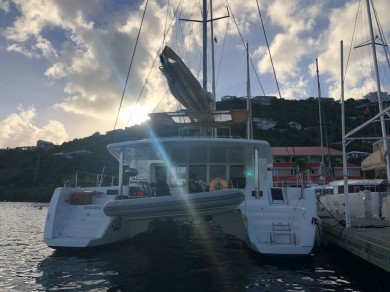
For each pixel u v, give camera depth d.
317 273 7.30
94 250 8.83
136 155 10.36
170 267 7.63
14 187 71.38
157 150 9.55
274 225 8.06
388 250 6.06
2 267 7.93
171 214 7.76
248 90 20.78
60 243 8.30
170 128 10.91
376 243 6.66
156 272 7.23
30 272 7.40
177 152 9.68
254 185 9.28
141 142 8.80
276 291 6.09
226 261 8.21
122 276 6.93
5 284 6.56
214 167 10.42
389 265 6.04
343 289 6.27
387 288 6.31
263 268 7.61
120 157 9.23
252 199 8.59
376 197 12.73
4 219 25.28
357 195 13.55
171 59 8.59
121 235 9.10
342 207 15.25
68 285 6.43
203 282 6.55
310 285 6.47
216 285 6.37
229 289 6.14
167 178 10.55
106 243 8.72
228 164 10.40
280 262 8.05
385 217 11.94
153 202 7.76
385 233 7.83
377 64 18.17
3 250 10.53
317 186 23.47
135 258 8.45
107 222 8.41
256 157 8.84
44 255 9.32
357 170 45.62
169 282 6.54
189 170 10.48
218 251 9.41
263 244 7.66
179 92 8.81
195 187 9.23
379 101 17.92
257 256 8.32
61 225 8.70
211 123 10.57
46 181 70.12
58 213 8.67
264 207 8.33
